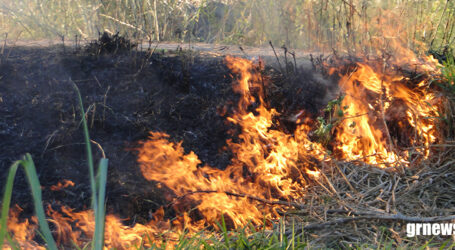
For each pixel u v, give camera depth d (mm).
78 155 3352
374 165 3543
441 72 4043
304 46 5891
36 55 4191
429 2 5625
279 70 4312
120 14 6277
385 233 2734
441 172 3355
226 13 6805
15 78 3828
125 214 2982
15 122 3486
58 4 6418
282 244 2439
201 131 3691
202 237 2740
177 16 6602
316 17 5648
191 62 4270
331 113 3893
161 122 3697
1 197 2967
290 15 6062
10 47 4406
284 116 3914
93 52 4262
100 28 6352
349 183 3268
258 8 6398
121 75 4004
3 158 3205
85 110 3648
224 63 4297
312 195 3242
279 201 3051
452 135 3689
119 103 3781
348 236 2717
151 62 4176
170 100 3877
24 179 3115
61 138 3424
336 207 3066
